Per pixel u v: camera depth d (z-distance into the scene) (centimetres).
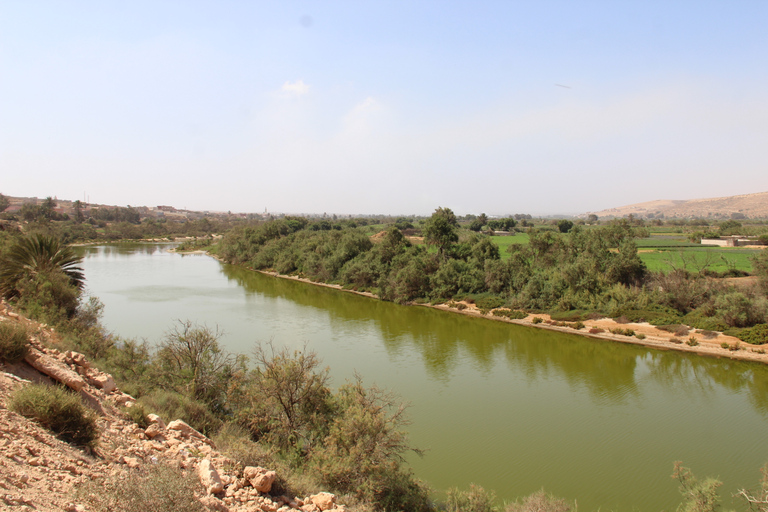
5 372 1087
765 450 2291
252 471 1014
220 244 12150
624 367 3591
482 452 2206
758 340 3866
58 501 662
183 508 698
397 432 1636
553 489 1919
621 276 5397
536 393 3005
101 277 7769
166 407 1564
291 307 5719
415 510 1447
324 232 10394
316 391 1794
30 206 15162
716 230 13025
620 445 2316
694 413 2730
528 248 6788
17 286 3011
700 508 1647
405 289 6297
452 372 3369
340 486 1342
